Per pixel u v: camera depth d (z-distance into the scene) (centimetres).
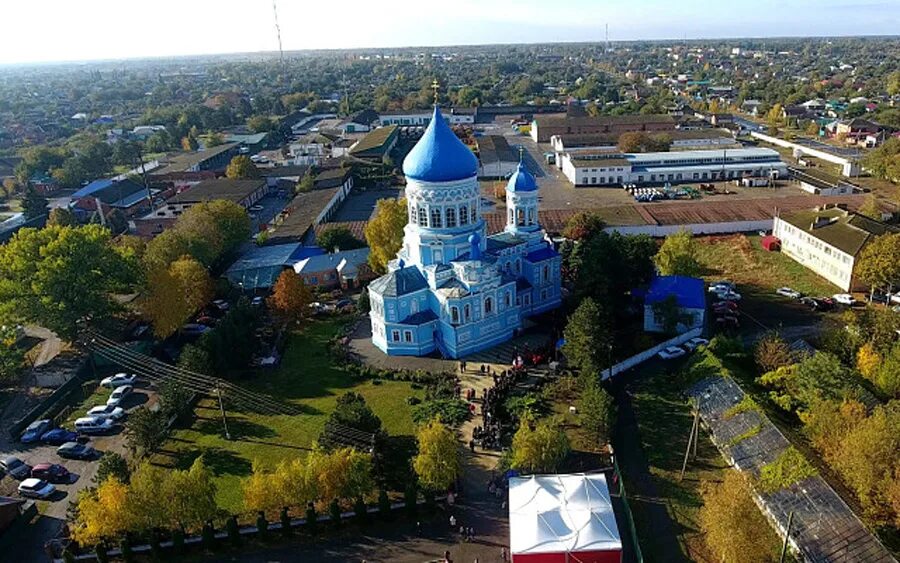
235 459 8256
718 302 12112
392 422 8850
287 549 6844
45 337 12075
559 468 7756
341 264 13988
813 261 13688
